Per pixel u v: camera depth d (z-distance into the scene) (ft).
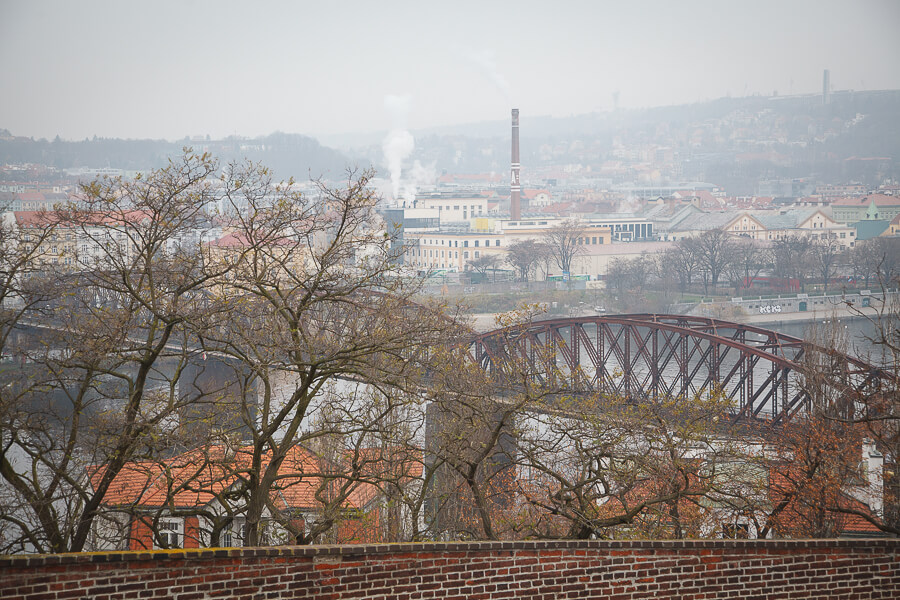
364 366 103.50
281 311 93.56
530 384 104.99
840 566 69.77
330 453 120.26
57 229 117.08
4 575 55.31
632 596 66.44
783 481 141.18
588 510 99.81
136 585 57.36
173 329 99.50
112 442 92.02
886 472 136.87
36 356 96.68
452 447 99.71
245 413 90.27
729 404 122.31
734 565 68.33
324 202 108.58
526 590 64.59
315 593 60.44
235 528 127.75
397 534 107.04
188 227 103.86
